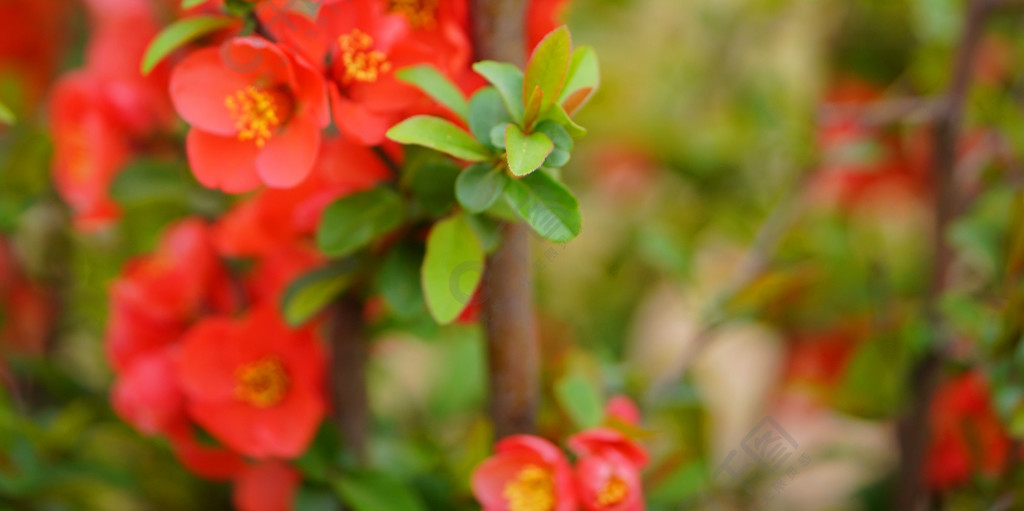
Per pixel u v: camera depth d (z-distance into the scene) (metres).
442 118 0.45
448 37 0.45
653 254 0.63
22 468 0.54
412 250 0.46
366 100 0.44
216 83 0.44
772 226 0.61
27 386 0.61
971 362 0.54
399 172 0.46
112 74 0.54
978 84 0.59
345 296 0.50
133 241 0.61
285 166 0.44
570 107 0.44
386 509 0.49
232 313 0.53
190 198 0.54
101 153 0.52
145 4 0.54
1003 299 0.54
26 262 0.63
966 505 0.56
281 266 0.50
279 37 0.43
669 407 0.56
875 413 0.57
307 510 0.50
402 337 0.57
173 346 0.52
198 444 0.51
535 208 0.42
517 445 0.46
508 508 0.46
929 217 0.62
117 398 0.52
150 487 0.57
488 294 0.46
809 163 0.61
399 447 0.57
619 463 0.45
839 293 0.62
